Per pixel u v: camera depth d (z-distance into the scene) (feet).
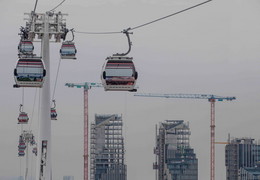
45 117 395.34
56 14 406.62
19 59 358.23
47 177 398.83
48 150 396.78
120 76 334.03
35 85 361.30
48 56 398.83
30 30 403.34
